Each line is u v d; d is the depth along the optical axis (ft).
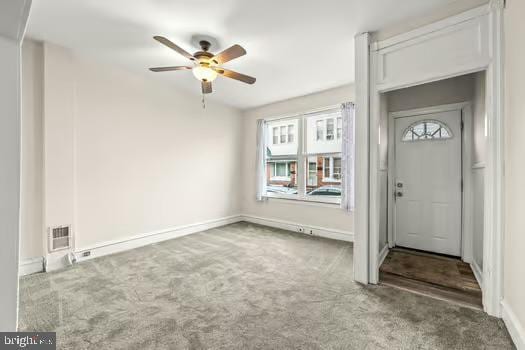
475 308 6.37
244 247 11.37
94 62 9.91
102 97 10.18
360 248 7.87
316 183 14.10
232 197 16.47
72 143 9.27
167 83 12.39
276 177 16.16
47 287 7.47
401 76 7.21
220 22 7.34
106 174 10.37
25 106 8.31
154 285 7.64
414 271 8.82
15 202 1.82
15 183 1.83
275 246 11.52
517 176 5.13
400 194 11.62
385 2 6.42
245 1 6.44
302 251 10.83
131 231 11.23
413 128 11.32
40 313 6.11
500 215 5.86
